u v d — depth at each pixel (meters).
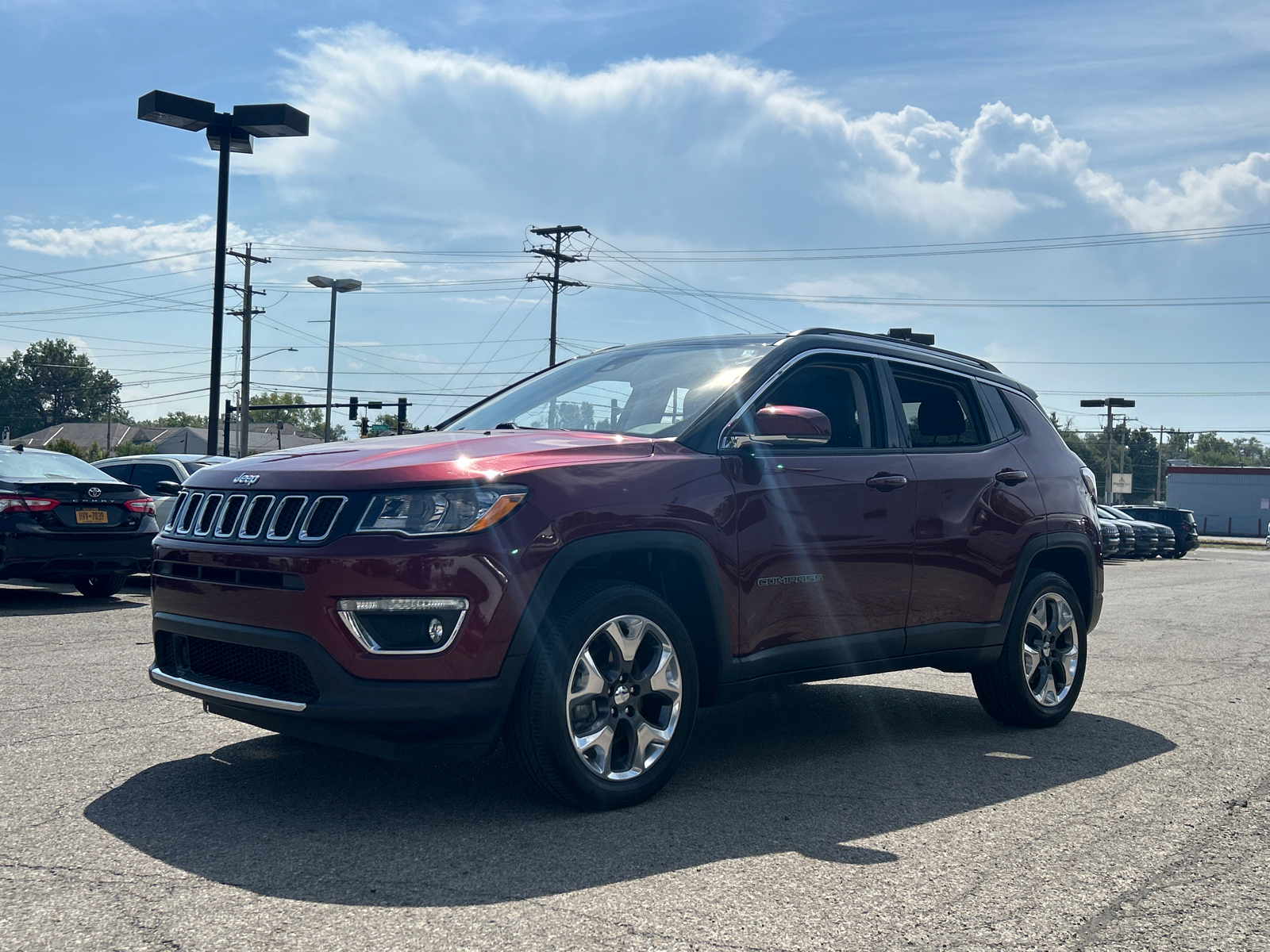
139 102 21.81
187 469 13.34
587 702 3.72
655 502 3.85
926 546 4.79
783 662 4.26
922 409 5.12
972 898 3.02
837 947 2.66
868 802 3.98
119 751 4.49
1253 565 28.38
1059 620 5.52
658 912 2.86
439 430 4.94
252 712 3.65
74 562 9.76
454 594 3.43
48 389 137.88
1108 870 3.27
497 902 2.91
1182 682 6.97
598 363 5.12
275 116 22.14
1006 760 4.71
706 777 4.32
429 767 4.32
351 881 3.04
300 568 3.46
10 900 2.88
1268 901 3.03
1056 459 5.66
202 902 2.87
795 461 4.36
